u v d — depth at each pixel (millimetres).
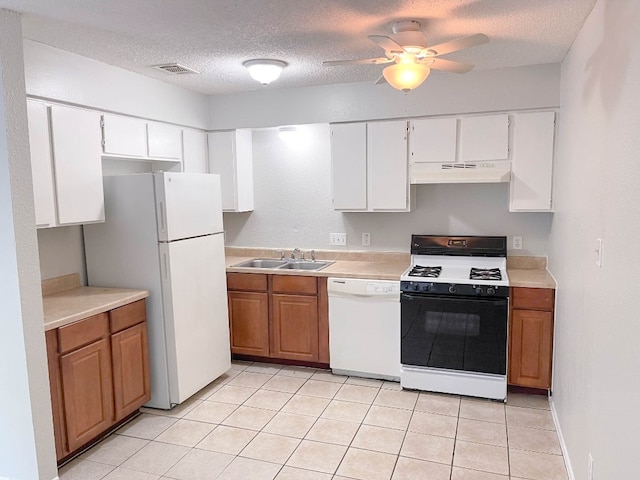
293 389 3580
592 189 2082
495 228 3865
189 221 3322
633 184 1479
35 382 2326
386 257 4176
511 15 2326
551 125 3379
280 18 2346
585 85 2328
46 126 2709
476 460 2609
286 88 4027
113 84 3197
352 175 3928
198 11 2242
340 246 4355
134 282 3250
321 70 3414
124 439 2898
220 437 2910
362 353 3701
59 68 2793
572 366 2461
